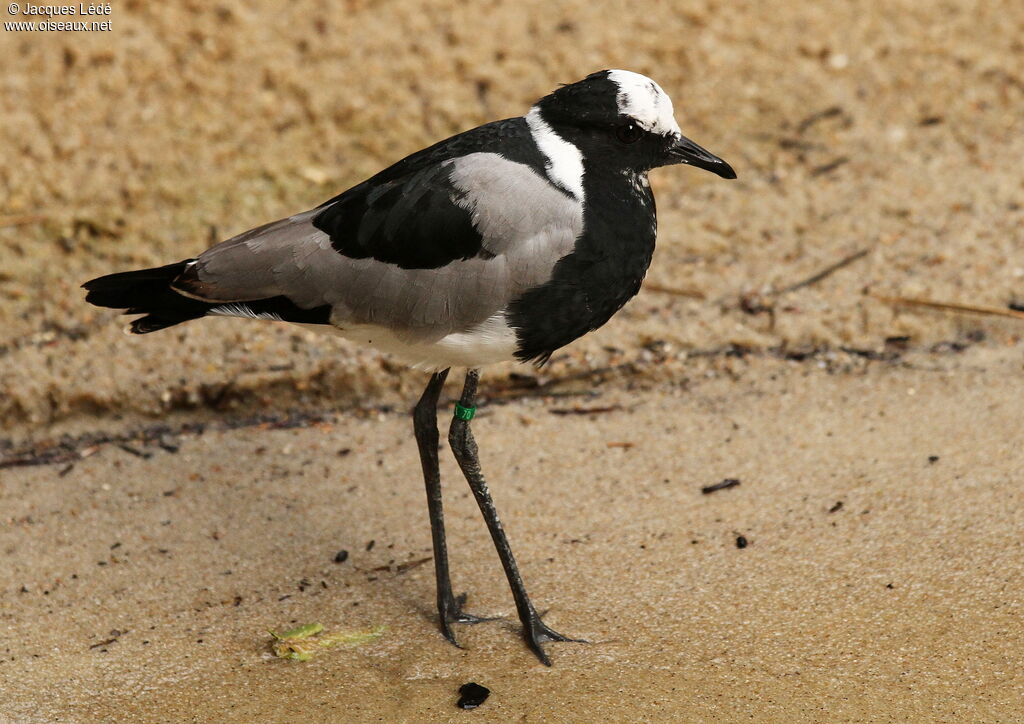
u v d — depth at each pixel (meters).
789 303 11.73
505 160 7.88
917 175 13.19
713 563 8.83
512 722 7.43
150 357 11.21
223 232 12.48
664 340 11.47
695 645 8.05
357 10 14.77
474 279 7.75
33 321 11.58
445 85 14.08
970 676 7.57
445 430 10.72
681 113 14.01
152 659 8.12
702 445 10.27
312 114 13.72
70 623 8.48
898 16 15.12
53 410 10.88
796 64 14.59
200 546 9.30
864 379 10.97
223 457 10.46
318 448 10.56
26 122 13.27
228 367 11.15
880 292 11.76
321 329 8.27
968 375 10.85
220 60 14.08
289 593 8.80
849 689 7.54
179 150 13.24
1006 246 12.14
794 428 10.38
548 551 9.10
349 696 7.75
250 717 7.56
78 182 12.86
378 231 7.79
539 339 7.99
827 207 12.86
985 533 8.84
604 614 8.41
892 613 8.18
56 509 9.77
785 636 8.05
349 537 9.41
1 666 8.05
